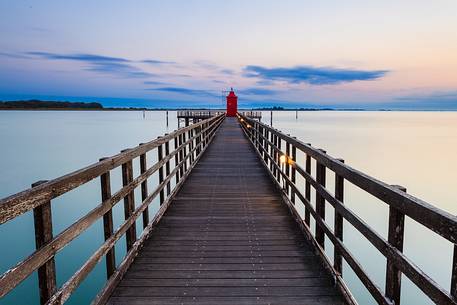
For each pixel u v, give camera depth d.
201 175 8.91
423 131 84.38
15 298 8.23
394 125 118.31
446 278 10.16
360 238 12.85
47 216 2.04
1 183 21.66
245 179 8.41
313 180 4.04
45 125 101.25
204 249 4.18
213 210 5.84
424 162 31.59
